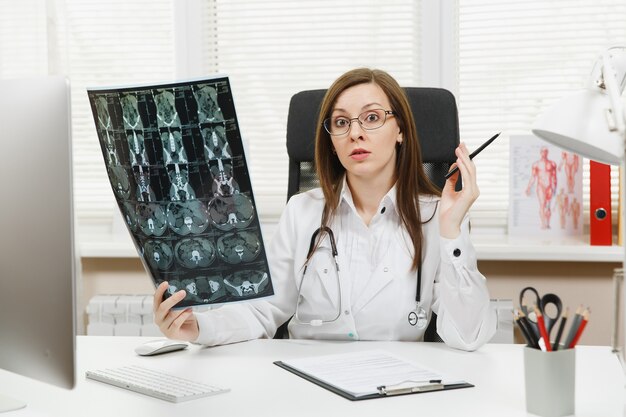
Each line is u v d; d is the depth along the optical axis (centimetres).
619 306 131
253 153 296
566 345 122
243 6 296
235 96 297
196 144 147
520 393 132
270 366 153
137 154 150
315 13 292
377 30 289
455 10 283
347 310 186
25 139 118
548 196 272
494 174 284
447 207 172
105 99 149
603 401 128
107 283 293
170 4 301
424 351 166
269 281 157
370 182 190
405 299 185
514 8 279
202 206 152
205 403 129
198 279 158
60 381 117
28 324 120
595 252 252
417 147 192
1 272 123
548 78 280
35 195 117
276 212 294
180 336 166
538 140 272
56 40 286
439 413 122
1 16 296
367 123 184
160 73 302
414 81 288
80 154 306
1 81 121
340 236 192
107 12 304
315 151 196
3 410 127
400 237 189
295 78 294
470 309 166
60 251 115
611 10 275
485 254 258
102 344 176
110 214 305
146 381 140
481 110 284
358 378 139
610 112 114
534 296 269
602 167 257
